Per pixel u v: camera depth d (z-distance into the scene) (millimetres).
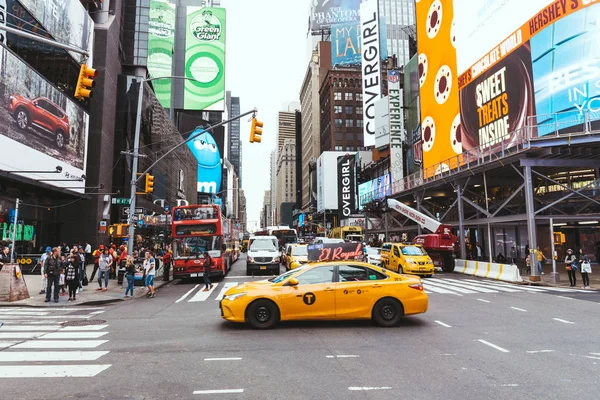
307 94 157500
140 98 19109
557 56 23984
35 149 27016
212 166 103062
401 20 158500
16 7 25094
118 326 9805
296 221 157125
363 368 6223
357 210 80750
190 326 9695
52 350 7434
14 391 5281
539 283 19141
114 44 41594
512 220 22812
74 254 14836
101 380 5723
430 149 39219
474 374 5922
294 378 5773
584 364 6414
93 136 37438
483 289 16984
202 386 5461
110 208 39656
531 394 5125
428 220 28750
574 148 20984
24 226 29781
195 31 97125
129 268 15695
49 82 28859
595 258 30188
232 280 21922
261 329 9117
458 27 34438
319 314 9227
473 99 32031
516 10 27250
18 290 14609
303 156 167625
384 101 70000
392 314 9336
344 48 149375
